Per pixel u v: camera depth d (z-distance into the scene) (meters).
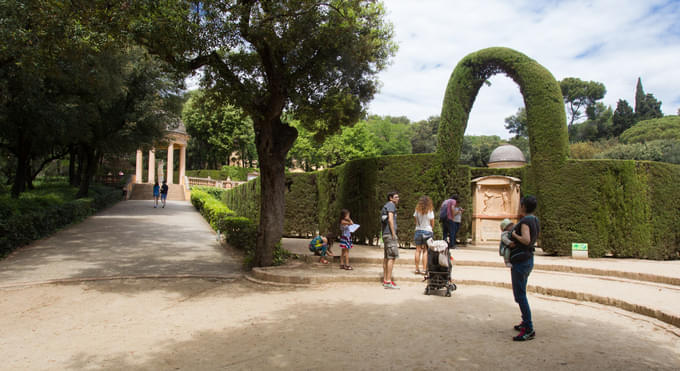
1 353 4.05
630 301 5.77
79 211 17.23
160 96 23.02
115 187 35.12
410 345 4.28
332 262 9.59
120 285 7.43
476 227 13.03
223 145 50.12
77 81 12.53
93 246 11.78
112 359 3.88
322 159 48.00
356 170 12.70
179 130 39.16
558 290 6.65
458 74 11.78
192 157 59.69
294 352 4.06
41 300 6.32
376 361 3.81
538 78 10.86
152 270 8.88
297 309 5.83
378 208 11.91
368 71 10.61
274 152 9.01
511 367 3.67
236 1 7.75
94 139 21.42
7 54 8.34
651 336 4.66
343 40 8.19
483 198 13.52
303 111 9.70
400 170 11.73
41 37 7.61
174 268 9.17
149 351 4.11
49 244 11.77
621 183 9.95
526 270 4.55
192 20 7.19
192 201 28.53
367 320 5.26
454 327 4.96
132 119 22.11
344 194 13.03
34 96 13.41
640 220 9.90
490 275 8.09
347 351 4.09
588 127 60.12
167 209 25.27
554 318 5.41
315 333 4.70
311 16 7.76
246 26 7.55
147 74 21.03
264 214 8.98
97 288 7.17
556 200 10.29
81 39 7.22
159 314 5.57
